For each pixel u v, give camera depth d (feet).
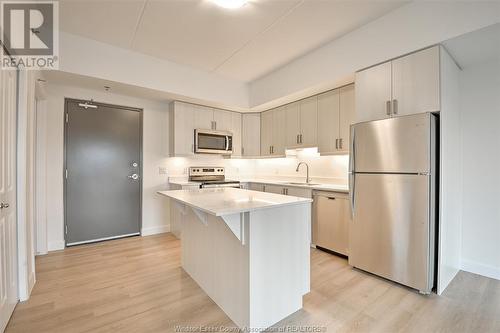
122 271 8.22
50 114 10.11
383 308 6.09
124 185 11.96
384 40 7.61
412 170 6.80
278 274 5.62
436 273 6.77
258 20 7.86
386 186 7.36
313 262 9.01
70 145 10.59
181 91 11.32
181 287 7.18
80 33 8.64
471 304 6.22
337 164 11.86
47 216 10.06
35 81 7.52
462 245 8.21
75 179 10.73
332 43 9.20
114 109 11.60
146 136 12.53
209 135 13.51
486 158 7.73
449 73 7.14
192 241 7.73
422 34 6.79
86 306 6.17
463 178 8.16
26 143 6.47
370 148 7.73
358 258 8.19
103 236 11.46
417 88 6.91
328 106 10.79
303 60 10.43
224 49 9.84
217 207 5.03
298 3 7.04
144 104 12.42
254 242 5.16
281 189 12.10
